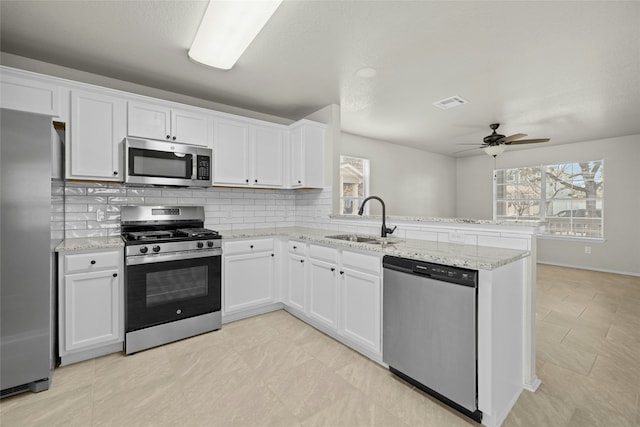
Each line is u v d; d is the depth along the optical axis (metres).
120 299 2.19
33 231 1.75
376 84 2.91
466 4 1.78
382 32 2.06
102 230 2.59
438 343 1.62
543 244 5.89
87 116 2.27
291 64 2.49
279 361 2.11
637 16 1.88
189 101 3.14
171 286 2.37
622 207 5.05
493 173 6.70
